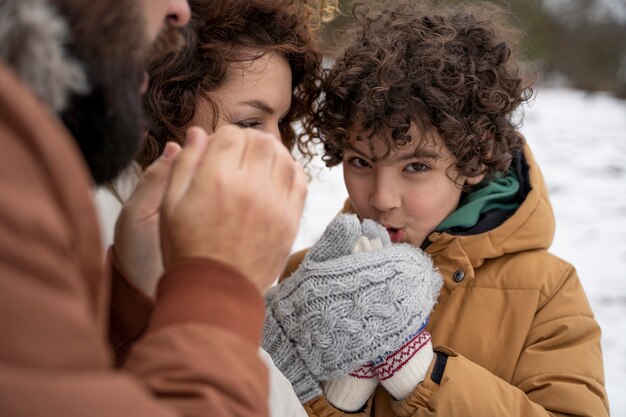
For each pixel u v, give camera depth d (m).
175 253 0.61
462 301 1.47
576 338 1.40
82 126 0.59
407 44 1.51
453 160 1.43
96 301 0.52
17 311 0.39
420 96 1.41
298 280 1.31
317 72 1.57
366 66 1.48
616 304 2.96
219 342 0.55
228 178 0.62
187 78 1.33
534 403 1.29
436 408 1.25
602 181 5.06
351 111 1.45
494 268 1.48
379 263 1.27
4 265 0.40
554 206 4.37
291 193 0.67
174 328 0.56
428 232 1.48
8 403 0.38
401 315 1.25
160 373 0.53
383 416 1.42
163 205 0.64
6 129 0.43
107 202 1.06
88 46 0.55
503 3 2.09
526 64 1.91
